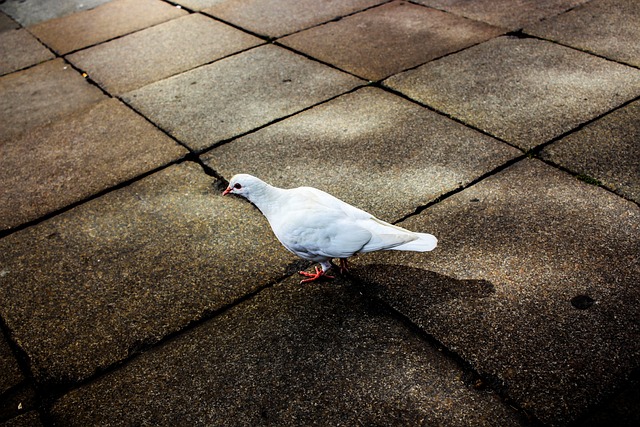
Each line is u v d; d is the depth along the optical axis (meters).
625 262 0.79
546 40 1.31
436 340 0.74
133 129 1.19
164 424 0.69
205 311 0.81
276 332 0.77
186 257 0.89
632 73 1.16
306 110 1.19
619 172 0.93
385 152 1.05
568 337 0.72
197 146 1.12
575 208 0.88
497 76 1.21
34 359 0.77
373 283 0.82
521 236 0.85
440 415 0.67
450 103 1.15
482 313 0.76
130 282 0.86
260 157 1.07
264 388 0.72
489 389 0.68
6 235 0.97
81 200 1.02
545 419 0.65
